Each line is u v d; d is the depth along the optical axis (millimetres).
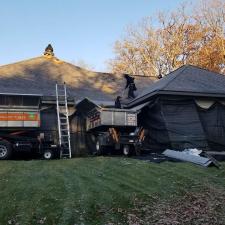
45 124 21266
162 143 19250
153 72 44562
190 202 10633
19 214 9203
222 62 41219
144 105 19984
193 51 43531
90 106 20484
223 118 20781
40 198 10117
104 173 13203
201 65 41531
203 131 19672
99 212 9469
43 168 14109
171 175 13180
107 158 16500
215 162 15109
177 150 18781
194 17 44781
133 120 19172
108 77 29031
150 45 45594
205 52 41875
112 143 18625
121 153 19438
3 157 17469
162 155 17516
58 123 20328
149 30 46438
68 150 20531
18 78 24875
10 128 17938
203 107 20594
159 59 44844
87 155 21141
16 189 10883
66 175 12734
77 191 10742
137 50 46188
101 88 26391
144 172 13414
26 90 22531
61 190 10781
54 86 24688
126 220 9195
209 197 11086
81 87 25734
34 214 9172
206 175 13562
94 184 11562
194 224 9172
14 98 17969
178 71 23453
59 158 19266
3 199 10164
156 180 12477
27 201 9953
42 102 21359
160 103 19781
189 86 20734
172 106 19922
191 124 19703
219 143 20203
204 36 43719
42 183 11500
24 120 18031
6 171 13477
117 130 19641
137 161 15562
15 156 19203
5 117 17766
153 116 19922
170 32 45375
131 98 24391
